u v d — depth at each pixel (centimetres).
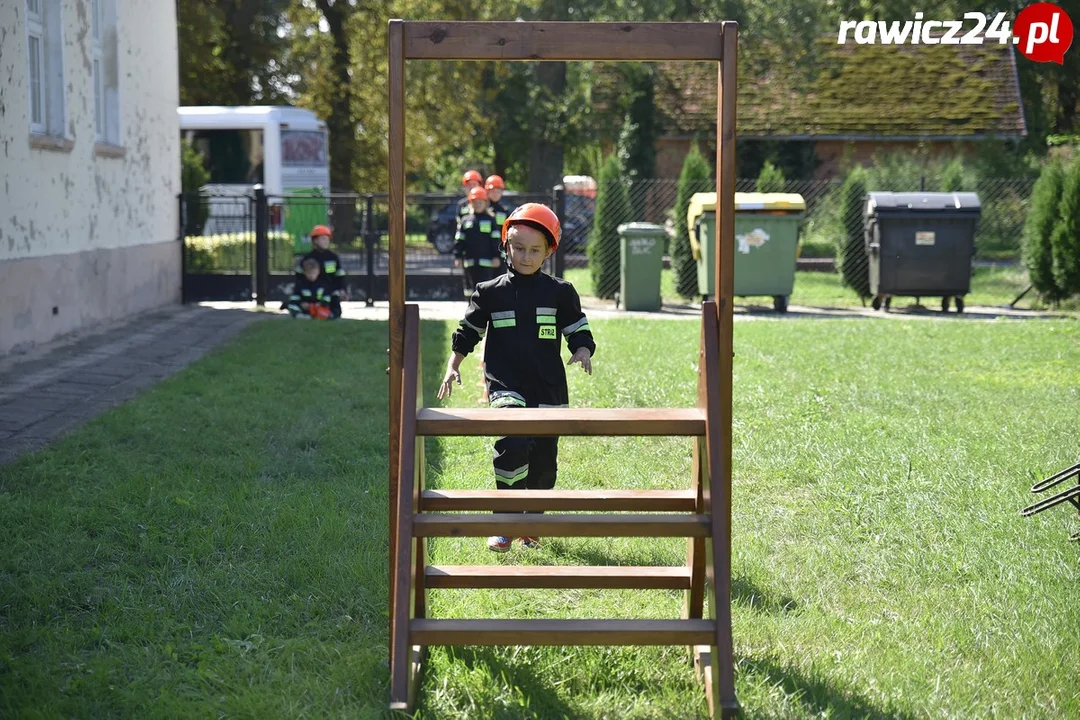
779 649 398
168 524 532
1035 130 3662
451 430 360
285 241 1889
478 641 352
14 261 1086
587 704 354
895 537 533
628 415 365
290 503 567
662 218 2948
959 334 1368
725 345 365
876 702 355
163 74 1650
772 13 2584
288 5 3228
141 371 1012
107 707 351
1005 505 579
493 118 3164
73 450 670
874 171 2592
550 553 515
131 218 1494
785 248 1730
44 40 1202
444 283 1873
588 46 353
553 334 496
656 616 433
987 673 378
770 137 3067
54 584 447
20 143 1095
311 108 3341
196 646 394
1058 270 1752
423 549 393
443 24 352
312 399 863
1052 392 932
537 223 488
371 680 365
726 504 360
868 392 930
